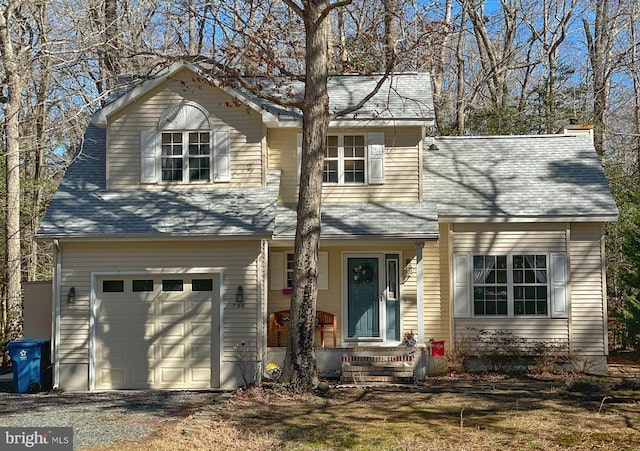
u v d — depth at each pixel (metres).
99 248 16.67
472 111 36.28
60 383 16.34
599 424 12.01
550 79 33.59
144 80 18.42
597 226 19.44
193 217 16.95
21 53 22.84
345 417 12.70
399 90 20.16
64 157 31.55
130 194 18.20
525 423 12.12
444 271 19.50
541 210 19.19
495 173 20.94
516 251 19.39
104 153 20.30
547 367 18.69
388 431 11.62
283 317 18.89
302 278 14.98
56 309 16.52
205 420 12.40
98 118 18.41
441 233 19.62
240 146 18.53
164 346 16.62
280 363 17.73
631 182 28.69
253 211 17.16
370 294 19.44
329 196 19.42
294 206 19.19
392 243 17.61
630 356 21.95
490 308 19.33
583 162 21.19
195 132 18.61
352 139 19.64
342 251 19.45
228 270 16.61
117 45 25.39
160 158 18.53
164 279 16.77
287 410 13.30
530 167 21.16
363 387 16.08
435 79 32.47
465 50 39.94
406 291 19.28
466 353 18.92
